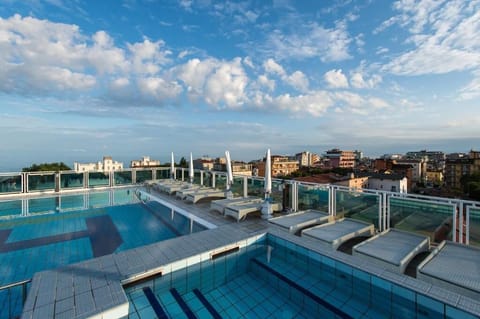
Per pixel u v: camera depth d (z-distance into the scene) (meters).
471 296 2.66
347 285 3.52
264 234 4.88
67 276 3.13
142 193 10.45
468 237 3.88
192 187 10.12
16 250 4.84
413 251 3.67
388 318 2.98
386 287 3.10
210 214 6.82
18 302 3.19
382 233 4.45
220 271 4.08
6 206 8.52
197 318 2.94
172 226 6.32
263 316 3.03
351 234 4.48
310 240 4.42
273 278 3.88
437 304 2.68
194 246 4.16
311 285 3.69
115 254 3.81
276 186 7.29
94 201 9.36
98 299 2.65
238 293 3.52
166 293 3.42
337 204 5.79
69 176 11.14
